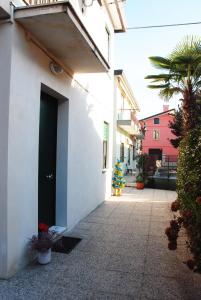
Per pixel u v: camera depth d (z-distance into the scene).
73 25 3.62
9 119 3.45
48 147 5.29
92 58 4.84
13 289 3.26
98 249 4.64
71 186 5.81
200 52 7.94
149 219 6.80
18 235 3.69
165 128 38.66
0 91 3.48
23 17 3.45
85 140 6.82
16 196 3.63
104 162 9.85
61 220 5.56
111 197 10.27
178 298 3.17
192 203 3.50
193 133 5.40
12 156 3.53
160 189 13.27
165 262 4.16
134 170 23.52
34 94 4.07
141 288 3.38
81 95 6.40
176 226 3.51
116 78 14.47
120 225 6.20
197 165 4.75
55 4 3.34
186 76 8.45
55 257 4.23
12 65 3.48
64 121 5.54
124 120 15.95
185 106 7.58
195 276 3.72
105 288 3.36
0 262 3.47
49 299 3.08
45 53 4.37
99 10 7.62
